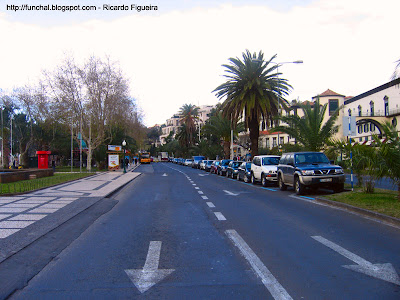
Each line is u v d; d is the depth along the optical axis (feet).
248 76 96.37
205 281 16.17
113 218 33.71
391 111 137.59
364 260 18.93
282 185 59.11
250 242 23.25
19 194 51.37
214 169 128.47
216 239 24.38
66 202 43.42
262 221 30.71
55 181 78.13
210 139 235.61
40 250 21.88
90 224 30.66
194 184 77.20
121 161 211.61
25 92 165.48
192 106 248.93
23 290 15.37
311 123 71.41
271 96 95.66
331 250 20.99
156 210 38.50
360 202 37.19
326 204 40.70
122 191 62.54
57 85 129.90
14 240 23.85
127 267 18.48
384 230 26.16
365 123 153.48
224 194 54.44
